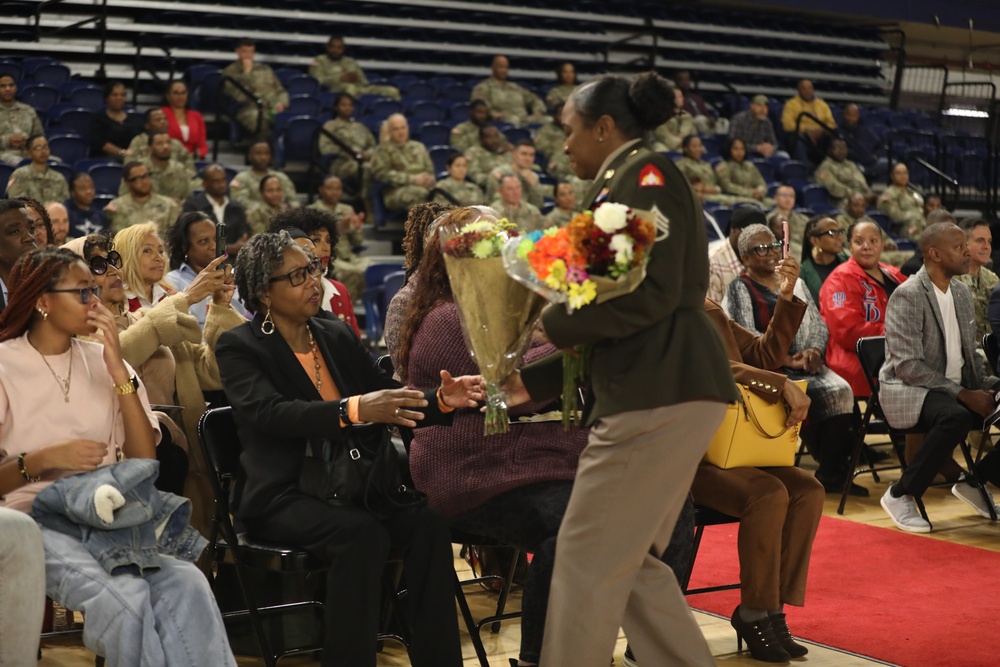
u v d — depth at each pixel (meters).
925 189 13.87
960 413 4.86
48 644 3.42
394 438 3.73
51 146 9.41
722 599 4.02
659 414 2.46
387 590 3.20
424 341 3.09
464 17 14.47
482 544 3.21
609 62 15.02
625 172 2.51
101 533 2.64
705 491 3.48
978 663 3.33
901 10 17.05
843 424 5.51
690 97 13.72
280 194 8.77
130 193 8.29
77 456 2.73
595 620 2.53
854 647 3.48
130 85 11.89
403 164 10.09
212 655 2.61
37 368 2.88
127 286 4.10
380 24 13.70
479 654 3.09
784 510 3.37
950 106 17.66
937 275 5.15
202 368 3.67
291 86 11.74
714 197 11.38
